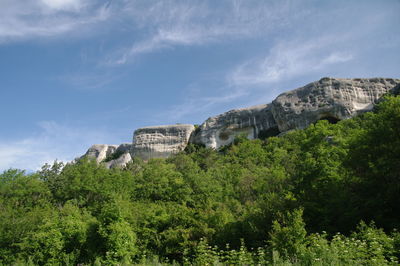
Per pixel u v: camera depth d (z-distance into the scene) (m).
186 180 34.25
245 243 18.03
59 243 21.00
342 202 17.20
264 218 18.06
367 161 18.39
